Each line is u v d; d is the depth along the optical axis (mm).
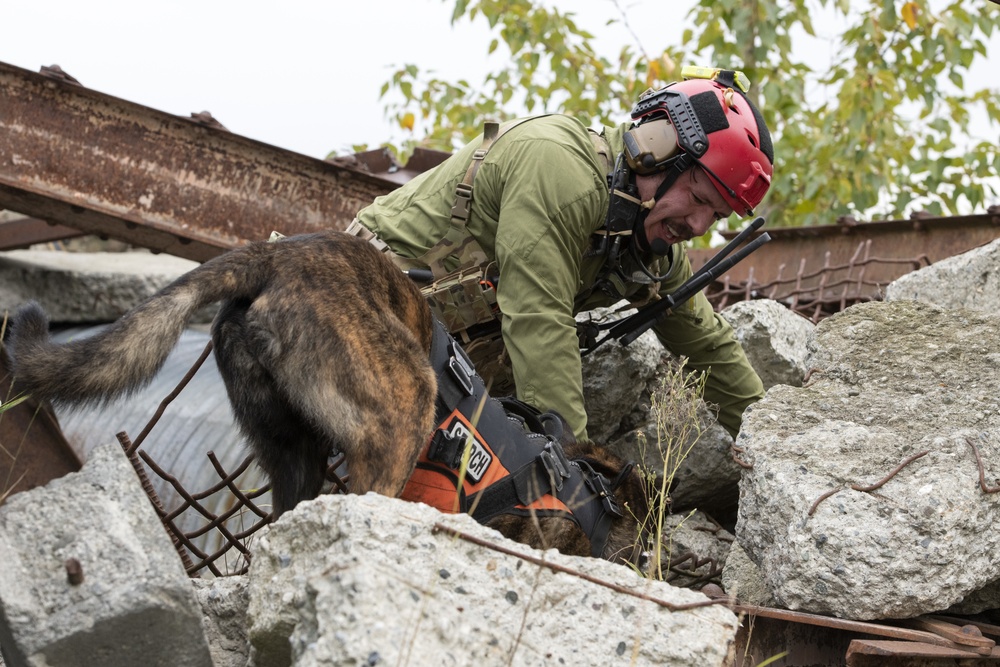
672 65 8883
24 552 2090
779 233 6449
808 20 8688
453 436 2928
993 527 2777
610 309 4652
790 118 9719
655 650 2141
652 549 3492
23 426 3963
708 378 4129
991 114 9367
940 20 8406
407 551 2115
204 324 6816
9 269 6863
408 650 1883
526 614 2072
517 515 3018
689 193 3611
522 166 3467
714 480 4164
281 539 2209
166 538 2166
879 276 5805
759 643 2816
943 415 3090
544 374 3363
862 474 2855
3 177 5000
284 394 2771
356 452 2744
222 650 2402
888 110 8820
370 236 3785
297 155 5180
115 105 5117
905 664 2580
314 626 1977
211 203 5195
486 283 3586
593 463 3402
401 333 2852
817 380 3480
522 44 9211
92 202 5094
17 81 5027
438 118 10250
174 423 5133
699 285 3816
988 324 3471
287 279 2756
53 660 2014
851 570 2635
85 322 7086
